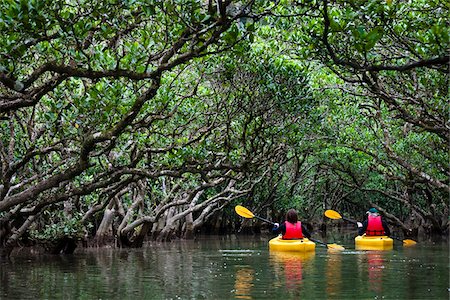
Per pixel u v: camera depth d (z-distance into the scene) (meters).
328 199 43.41
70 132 13.17
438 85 15.48
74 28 10.09
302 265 15.07
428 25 12.26
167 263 15.73
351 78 17.39
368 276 12.62
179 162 16.05
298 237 20.39
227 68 17.72
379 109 21.70
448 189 20.33
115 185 17.41
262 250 20.38
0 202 11.68
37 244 19.59
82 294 10.33
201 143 17.06
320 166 35.28
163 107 15.02
